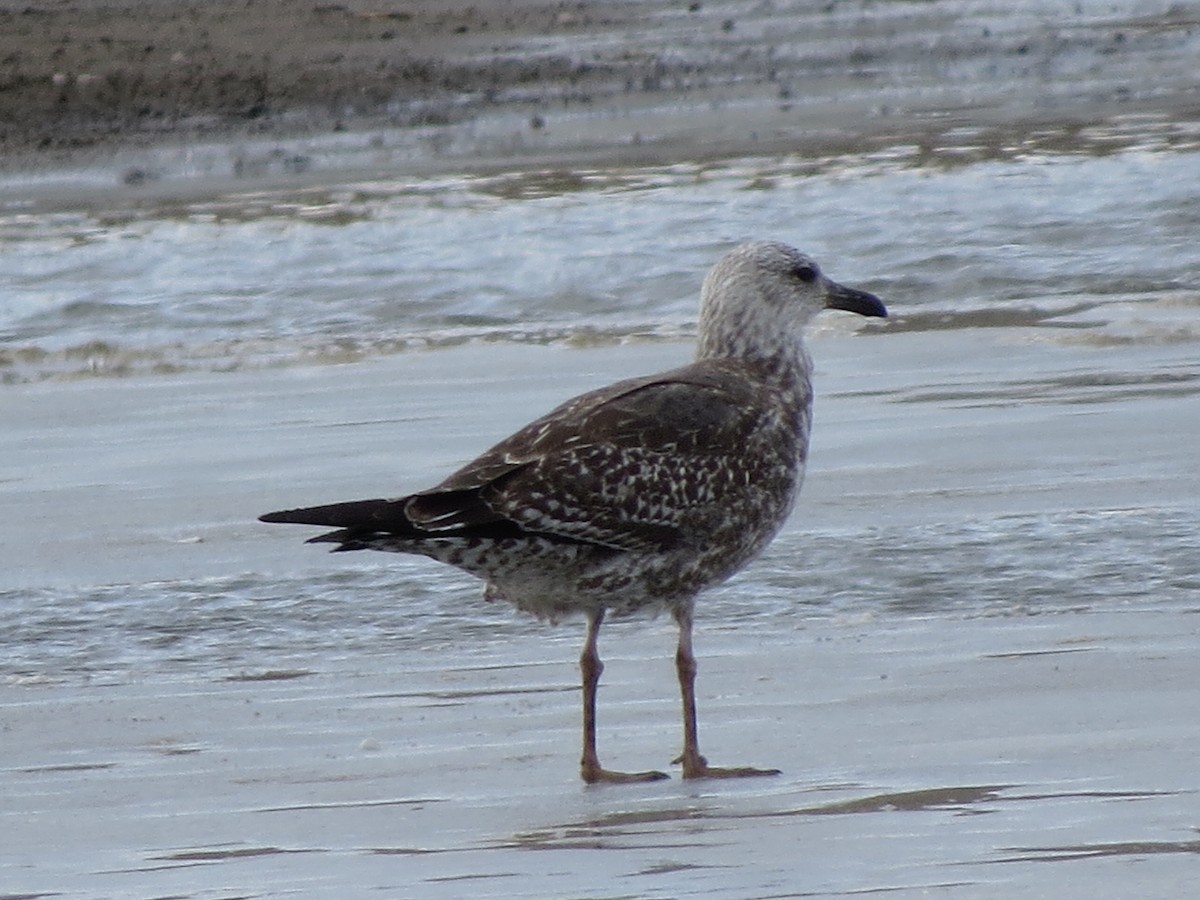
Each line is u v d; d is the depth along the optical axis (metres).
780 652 11.06
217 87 41.31
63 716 10.55
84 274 25.14
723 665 10.92
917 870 7.50
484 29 48.16
